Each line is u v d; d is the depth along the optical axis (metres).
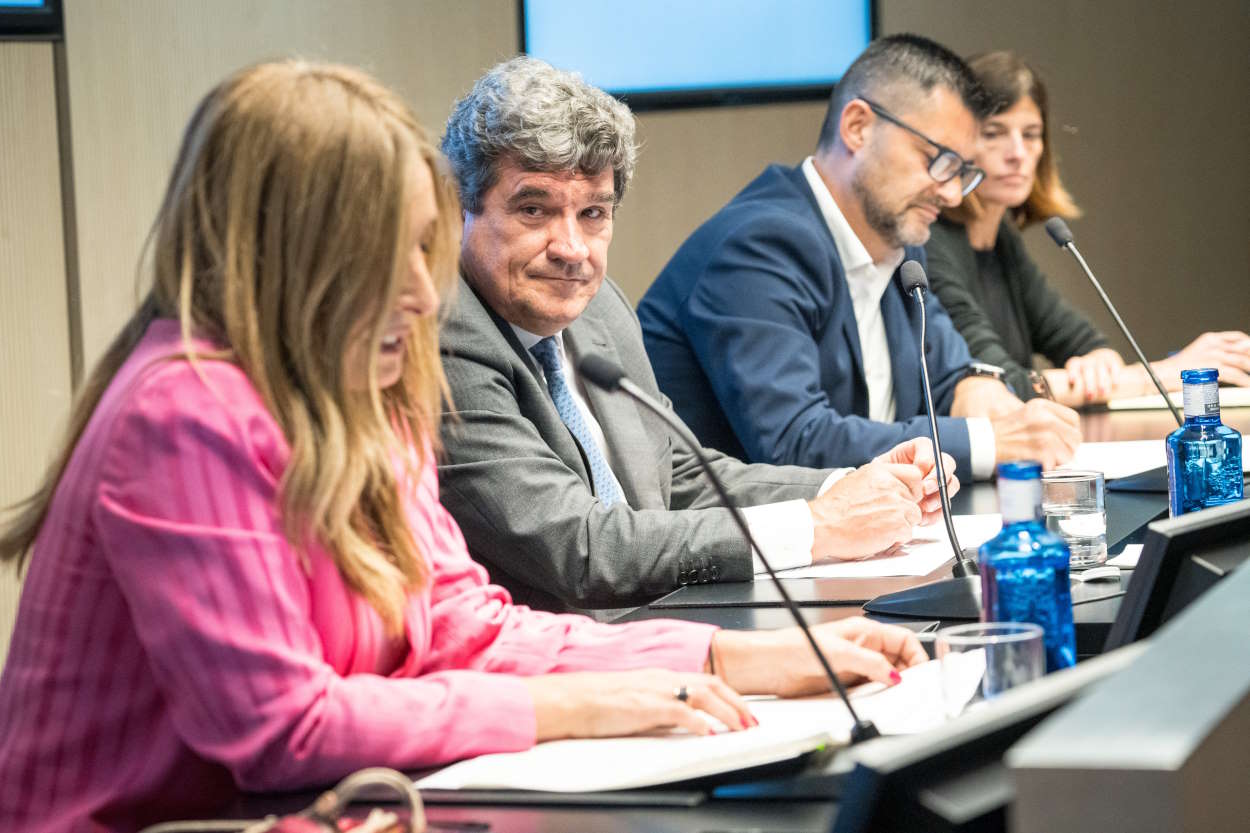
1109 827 0.61
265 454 1.32
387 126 1.37
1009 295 4.78
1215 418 2.12
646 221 5.65
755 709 1.45
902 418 3.62
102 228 5.28
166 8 5.27
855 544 2.24
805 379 3.25
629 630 1.60
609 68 5.54
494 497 2.17
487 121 2.33
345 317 1.35
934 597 1.82
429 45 5.41
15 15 5.20
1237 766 0.67
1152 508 2.51
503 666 1.57
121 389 1.33
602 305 2.73
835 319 3.44
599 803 1.18
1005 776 0.76
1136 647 0.85
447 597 1.59
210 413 1.30
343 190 1.34
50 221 5.26
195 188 1.38
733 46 5.55
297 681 1.28
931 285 4.45
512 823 1.14
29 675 1.34
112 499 1.29
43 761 1.33
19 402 5.24
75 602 1.32
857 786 0.73
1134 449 3.22
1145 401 4.17
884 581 2.09
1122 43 5.76
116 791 1.33
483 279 2.39
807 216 3.49
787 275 3.33
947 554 2.25
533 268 2.36
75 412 1.42
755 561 2.20
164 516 1.27
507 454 2.20
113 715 1.33
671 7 5.53
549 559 2.16
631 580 2.16
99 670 1.33
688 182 5.62
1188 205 5.82
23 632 1.36
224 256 1.36
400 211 1.36
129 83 5.26
